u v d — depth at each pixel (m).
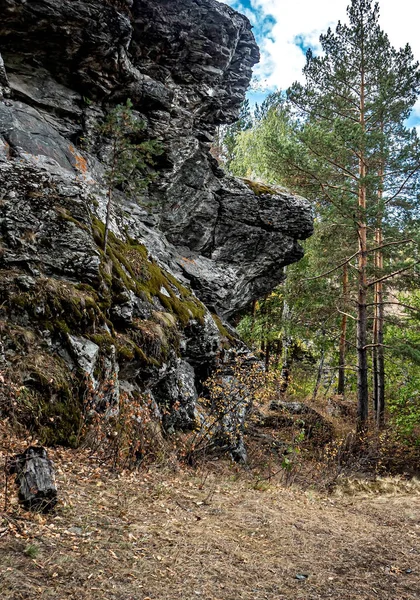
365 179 13.84
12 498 3.97
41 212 7.34
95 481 5.20
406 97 14.78
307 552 4.81
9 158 8.25
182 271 13.55
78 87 11.58
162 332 9.14
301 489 8.22
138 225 12.15
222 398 10.15
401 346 14.32
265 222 15.47
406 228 14.73
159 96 12.50
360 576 4.42
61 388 5.91
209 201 14.73
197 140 13.81
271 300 21.77
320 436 14.64
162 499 5.41
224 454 9.61
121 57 11.23
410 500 8.37
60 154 9.99
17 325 6.12
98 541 3.86
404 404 17.45
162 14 12.12
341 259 17.62
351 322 22.27
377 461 12.50
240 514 5.59
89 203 9.25
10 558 3.23
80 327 6.84
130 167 10.02
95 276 7.56
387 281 16.45
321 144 14.29
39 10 9.78
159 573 3.64
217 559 4.15
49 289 6.61
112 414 6.78
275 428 14.97
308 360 24.39
